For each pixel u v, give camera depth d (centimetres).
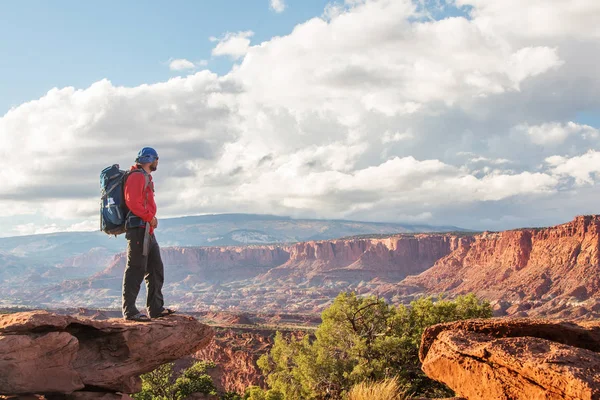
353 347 2317
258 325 14538
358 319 2562
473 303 2677
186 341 848
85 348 773
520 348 698
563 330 768
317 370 2305
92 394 738
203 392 3766
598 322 802
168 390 3628
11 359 661
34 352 679
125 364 778
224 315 16988
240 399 3741
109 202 884
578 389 597
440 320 2541
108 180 891
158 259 924
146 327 809
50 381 690
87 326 754
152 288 920
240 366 7075
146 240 882
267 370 2759
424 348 853
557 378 623
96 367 759
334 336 2525
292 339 2669
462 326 830
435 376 802
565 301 17188
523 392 667
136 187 871
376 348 2244
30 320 683
